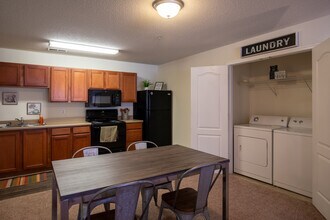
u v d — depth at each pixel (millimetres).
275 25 2723
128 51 4082
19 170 3525
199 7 2203
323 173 2271
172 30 2895
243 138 3559
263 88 4031
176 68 4914
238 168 3648
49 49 3764
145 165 1875
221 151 3633
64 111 4445
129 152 2361
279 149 3059
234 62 3459
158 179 1636
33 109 4137
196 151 2422
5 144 3408
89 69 4391
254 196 2783
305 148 2756
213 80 3645
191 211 1704
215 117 3650
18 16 2420
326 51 2195
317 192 2408
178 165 1876
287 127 3373
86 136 4086
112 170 1731
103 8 2225
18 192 2918
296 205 2541
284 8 2236
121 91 4777
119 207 1331
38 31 2924
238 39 3324
